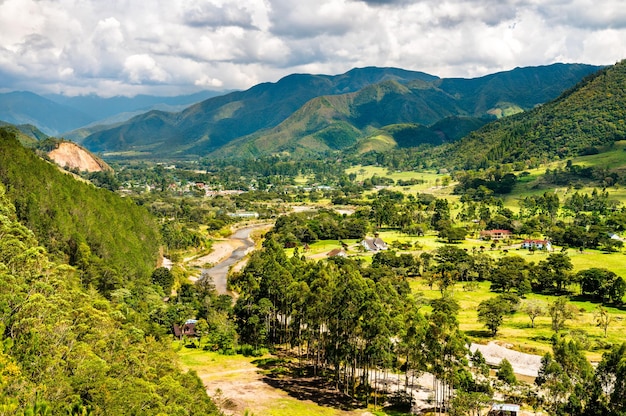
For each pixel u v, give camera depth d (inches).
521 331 5644.7
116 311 3986.2
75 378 2450.8
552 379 3582.7
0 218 4424.2
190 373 3093.0
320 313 4156.0
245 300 5221.5
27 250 3875.5
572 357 3622.0
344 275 4606.3
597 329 5654.5
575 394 3383.4
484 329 5698.8
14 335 2699.3
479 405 3361.2
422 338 3619.6
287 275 5032.0
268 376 4261.8
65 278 4249.5
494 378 4148.6
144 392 2452.0
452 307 6176.2
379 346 3631.9
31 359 2514.8
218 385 3959.2
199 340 5191.9
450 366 3558.1
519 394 3814.0
